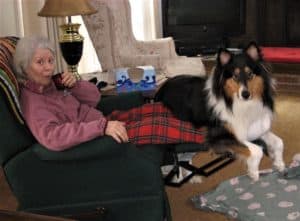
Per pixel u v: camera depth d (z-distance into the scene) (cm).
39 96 206
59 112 213
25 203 204
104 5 376
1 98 193
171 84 271
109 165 199
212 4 506
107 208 205
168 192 273
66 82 227
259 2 541
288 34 539
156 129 224
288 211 237
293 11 531
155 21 542
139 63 377
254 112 240
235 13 511
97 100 250
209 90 242
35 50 203
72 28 303
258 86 237
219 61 238
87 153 190
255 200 250
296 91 468
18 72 207
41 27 401
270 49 515
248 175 257
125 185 202
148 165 199
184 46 513
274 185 263
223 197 257
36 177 200
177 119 245
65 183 202
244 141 241
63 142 189
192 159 308
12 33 382
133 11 514
